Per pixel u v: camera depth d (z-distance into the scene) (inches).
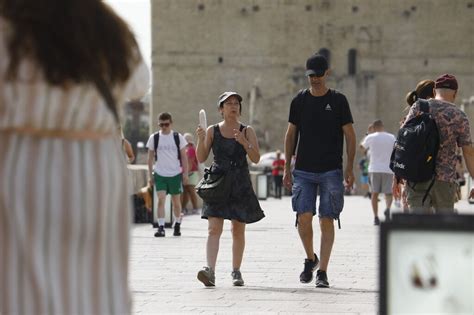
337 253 2240.4
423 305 657.0
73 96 628.4
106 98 644.1
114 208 647.8
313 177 1630.2
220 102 1668.3
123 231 657.0
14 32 624.4
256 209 1658.5
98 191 634.8
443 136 1453.0
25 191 624.4
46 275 617.9
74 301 622.8
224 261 2049.7
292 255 2187.5
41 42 622.2
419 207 1469.0
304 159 1631.4
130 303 656.4
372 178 3058.6
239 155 1654.8
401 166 1445.6
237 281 1658.5
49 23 625.3
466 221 652.1
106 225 641.0
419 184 1469.0
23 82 621.9
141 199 3272.6
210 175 1653.5
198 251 2271.2
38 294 615.8
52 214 623.2
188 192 3690.9
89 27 637.3
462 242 652.1
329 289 1614.2
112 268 647.1
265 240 2603.3
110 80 653.3
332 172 1621.6
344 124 1630.2
